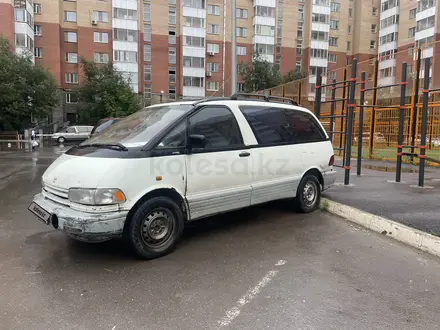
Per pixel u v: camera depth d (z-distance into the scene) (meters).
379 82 13.54
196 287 3.32
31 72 30.80
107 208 3.58
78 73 43.22
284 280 3.46
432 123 12.69
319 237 4.73
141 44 44.75
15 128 30.95
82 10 42.41
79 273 3.61
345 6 53.06
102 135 4.59
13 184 8.85
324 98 14.92
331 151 6.24
